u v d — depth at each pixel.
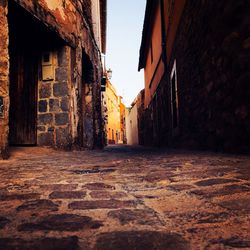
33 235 0.97
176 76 6.88
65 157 4.44
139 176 2.24
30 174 2.44
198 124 4.95
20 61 5.88
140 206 1.34
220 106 3.71
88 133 9.19
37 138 6.21
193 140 5.38
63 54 6.37
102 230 1.02
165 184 1.85
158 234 0.96
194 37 4.93
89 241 0.91
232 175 1.97
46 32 5.81
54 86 6.29
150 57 13.12
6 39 3.88
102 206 1.35
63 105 6.20
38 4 5.27
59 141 6.13
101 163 3.38
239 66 3.07
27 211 1.27
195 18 4.79
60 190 1.74
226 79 3.45
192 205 1.31
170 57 7.90
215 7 3.71
